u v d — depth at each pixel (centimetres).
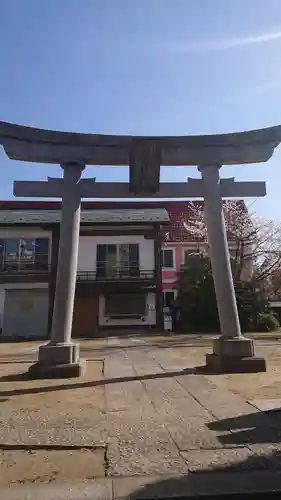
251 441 377
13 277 2142
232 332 800
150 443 375
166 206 2758
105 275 2167
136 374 770
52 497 275
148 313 2134
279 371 768
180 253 2398
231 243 2292
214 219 837
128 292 2150
